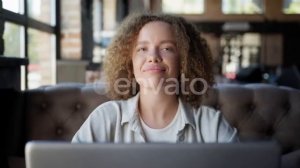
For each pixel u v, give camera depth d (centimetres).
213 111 100
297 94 197
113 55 106
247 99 195
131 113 93
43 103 195
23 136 189
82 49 389
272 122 192
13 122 181
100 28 568
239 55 973
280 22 980
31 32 281
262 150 57
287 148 191
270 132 193
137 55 95
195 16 977
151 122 94
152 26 95
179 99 98
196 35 105
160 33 94
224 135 94
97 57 528
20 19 244
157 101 93
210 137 94
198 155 57
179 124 92
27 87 242
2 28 193
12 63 182
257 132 192
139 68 94
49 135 192
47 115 193
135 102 95
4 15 203
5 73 178
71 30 374
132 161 58
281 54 992
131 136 92
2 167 169
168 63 93
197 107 101
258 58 985
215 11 988
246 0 984
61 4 371
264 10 989
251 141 58
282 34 985
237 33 972
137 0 785
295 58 989
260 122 192
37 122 192
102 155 58
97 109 98
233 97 193
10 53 226
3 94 177
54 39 367
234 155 57
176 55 95
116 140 92
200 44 106
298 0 984
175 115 94
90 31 448
